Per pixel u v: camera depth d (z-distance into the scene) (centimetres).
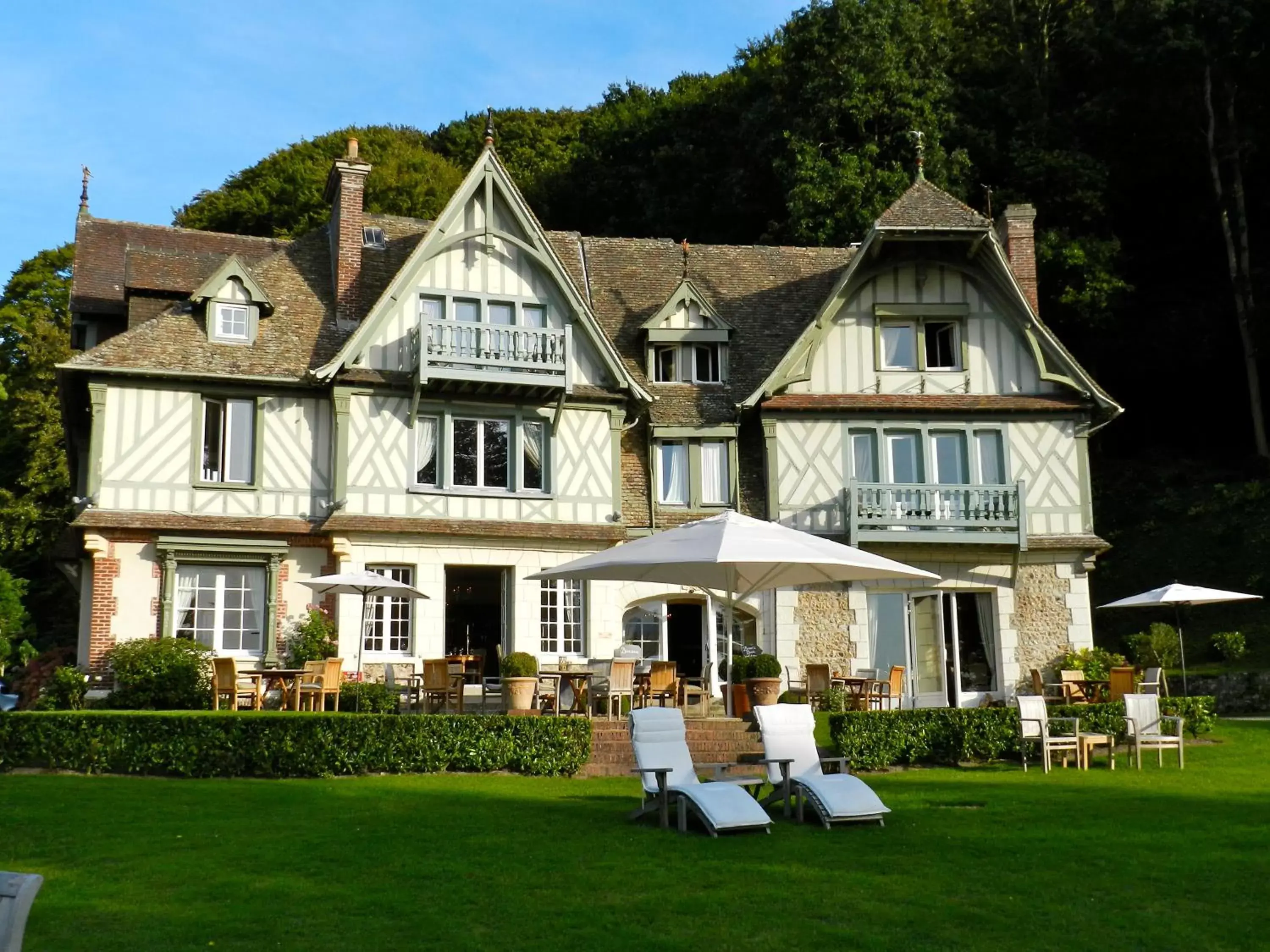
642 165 4491
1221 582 2920
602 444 2366
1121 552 3183
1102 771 1581
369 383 2234
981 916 817
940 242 2481
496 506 2281
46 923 796
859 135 3662
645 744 1156
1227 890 895
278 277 2408
